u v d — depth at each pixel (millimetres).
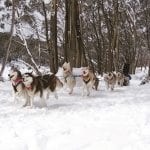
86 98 15414
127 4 44500
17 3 29469
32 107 12531
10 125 9914
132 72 45938
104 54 41156
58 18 36281
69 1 24219
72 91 16672
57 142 8039
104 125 9445
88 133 8656
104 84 21969
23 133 8945
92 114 11219
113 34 36062
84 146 7672
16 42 32219
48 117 10945
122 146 7480
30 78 12281
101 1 38438
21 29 32188
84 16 39375
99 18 39656
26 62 33188
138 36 49688
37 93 12586
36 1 32250
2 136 8781
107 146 7555
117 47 35156
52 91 14383
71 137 8383
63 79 16922
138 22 46594
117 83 22297
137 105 12859
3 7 32125
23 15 32375
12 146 7902
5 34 31484
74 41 24016
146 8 44281
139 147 7289
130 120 9898
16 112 11859
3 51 31344
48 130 9164
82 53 24812
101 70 39812
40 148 7723
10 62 31594
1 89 17438
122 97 15891
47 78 13727
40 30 35125
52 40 24234
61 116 11055
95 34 41156
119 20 40281
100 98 15445
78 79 18516
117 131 8695
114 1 35344
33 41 34531
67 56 24906
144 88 20719
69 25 24391
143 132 8453
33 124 9945
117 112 11406
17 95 13273
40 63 34031
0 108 12617
